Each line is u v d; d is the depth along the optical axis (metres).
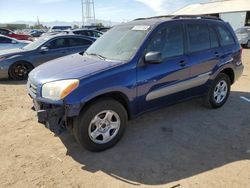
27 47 9.77
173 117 5.34
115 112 4.07
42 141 4.43
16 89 7.88
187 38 4.93
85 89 3.69
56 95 3.68
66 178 3.47
